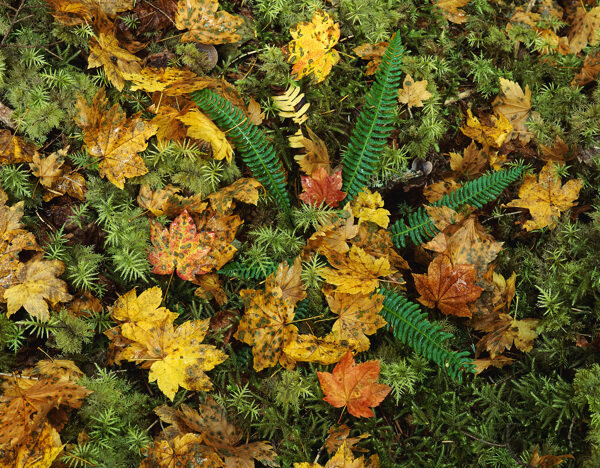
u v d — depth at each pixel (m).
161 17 1.23
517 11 1.36
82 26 1.20
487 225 1.29
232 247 1.18
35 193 1.17
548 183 1.26
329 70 1.26
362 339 1.18
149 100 1.21
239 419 1.17
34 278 1.14
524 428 1.21
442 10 1.33
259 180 1.21
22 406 1.11
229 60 1.26
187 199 1.19
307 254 1.21
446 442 1.20
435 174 1.29
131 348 1.15
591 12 1.34
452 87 1.31
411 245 1.26
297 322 1.19
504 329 1.22
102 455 1.13
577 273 1.24
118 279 1.19
